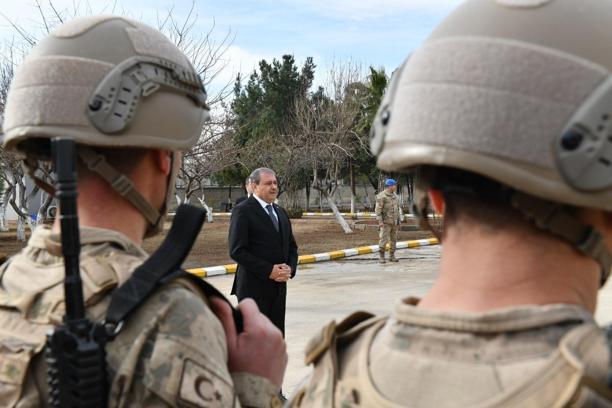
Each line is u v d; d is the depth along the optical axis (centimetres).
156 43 157
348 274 1377
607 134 92
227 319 153
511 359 93
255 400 150
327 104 3362
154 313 137
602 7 98
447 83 97
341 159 3288
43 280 149
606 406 86
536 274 98
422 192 107
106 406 131
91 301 141
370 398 101
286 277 575
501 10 99
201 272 1385
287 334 800
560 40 95
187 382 133
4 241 1984
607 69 94
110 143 148
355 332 116
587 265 101
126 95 149
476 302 100
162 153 159
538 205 96
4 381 139
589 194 92
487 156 93
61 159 127
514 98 93
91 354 126
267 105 5191
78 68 149
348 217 3453
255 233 573
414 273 1370
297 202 4166
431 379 97
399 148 101
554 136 92
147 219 159
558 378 88
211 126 1988
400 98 103
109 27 154
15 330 144
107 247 149
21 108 150
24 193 1981
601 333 91
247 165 3241
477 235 101
